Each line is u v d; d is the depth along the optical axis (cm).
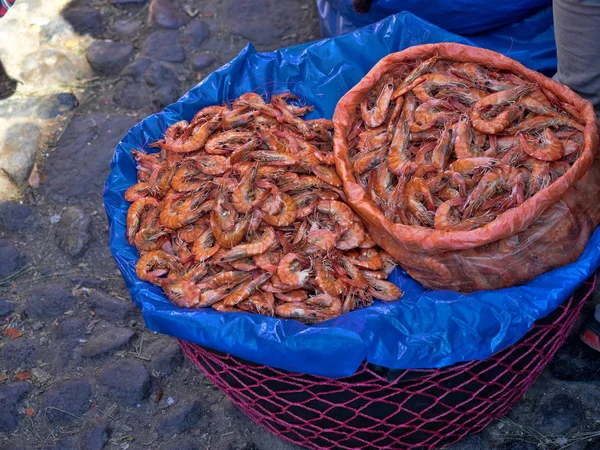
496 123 134
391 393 121
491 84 141
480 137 138
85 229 169
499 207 130
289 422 128
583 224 125
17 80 199
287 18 209
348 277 134
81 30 208
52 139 187
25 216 173
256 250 134
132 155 149
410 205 134
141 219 143
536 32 159
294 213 137
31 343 153
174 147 146
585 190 126
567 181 122
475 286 127
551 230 124
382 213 131
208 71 199
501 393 127
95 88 197
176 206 142
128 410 143
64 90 197
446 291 124
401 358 116
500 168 130
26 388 146
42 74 199
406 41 154
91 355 150
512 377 126
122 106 193
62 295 159
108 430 140
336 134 141
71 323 155
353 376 120
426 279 131
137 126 151
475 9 156
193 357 132
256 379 124
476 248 126
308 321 129
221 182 141
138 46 204
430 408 123
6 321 157
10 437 141
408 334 117
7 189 178
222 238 135
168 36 205
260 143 150
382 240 134
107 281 162
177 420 140
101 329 154
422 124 141
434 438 129
